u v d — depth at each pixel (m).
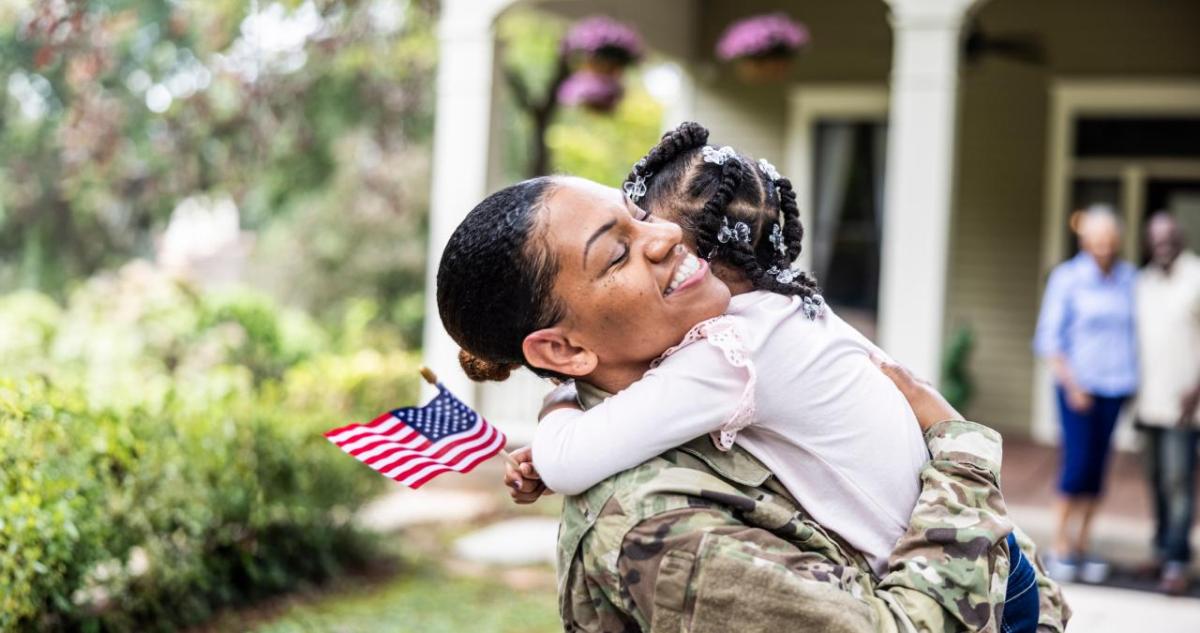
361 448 1.46
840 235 10.65
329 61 11.20
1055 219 9.95
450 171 7.67
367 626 4.95
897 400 1.50
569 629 1.41
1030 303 10.04
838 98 10.48
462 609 5.31
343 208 15.05
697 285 1.38
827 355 1.44
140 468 4.46
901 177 6.55
